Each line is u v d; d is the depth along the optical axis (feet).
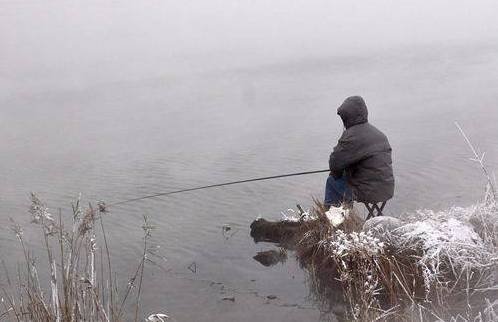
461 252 17.69
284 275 19.30
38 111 54.90
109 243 22.58
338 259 18.62
